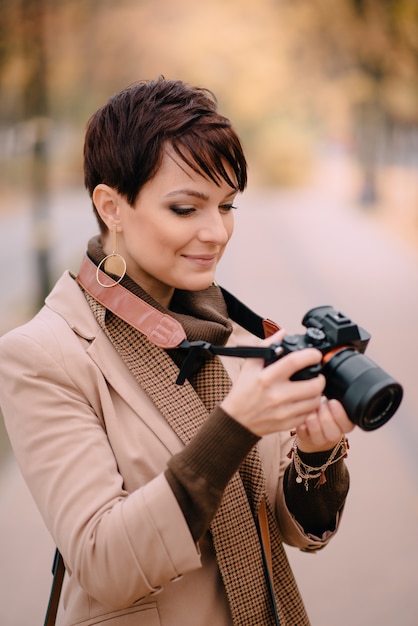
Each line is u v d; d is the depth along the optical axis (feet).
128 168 4.21
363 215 65.46
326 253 44.55
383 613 9.73
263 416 3.61
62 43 29.94
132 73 36.35
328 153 105.81
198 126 4.15
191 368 4.46
